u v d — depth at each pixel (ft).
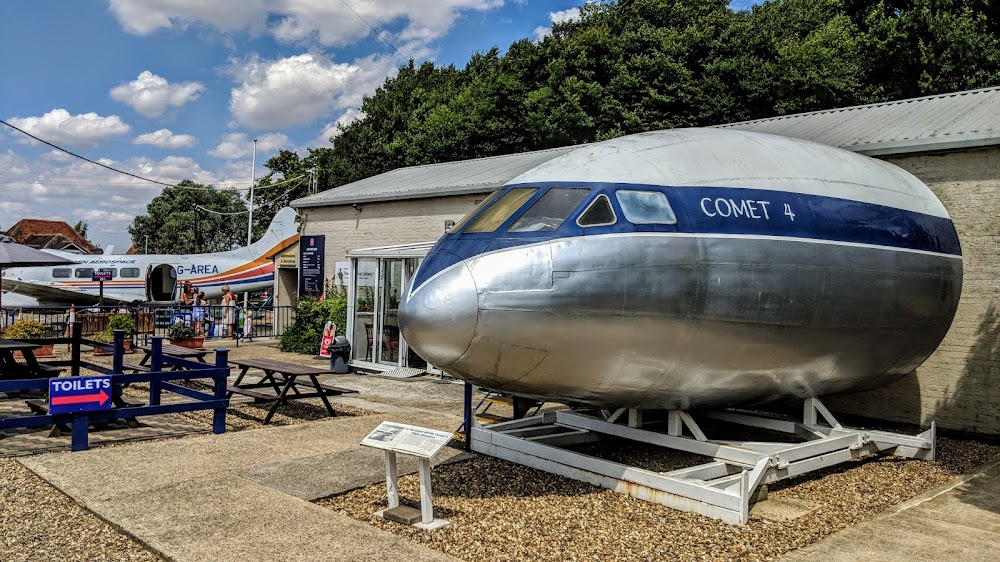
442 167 63.52
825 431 23.09
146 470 19.89
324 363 47.70
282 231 91.20
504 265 17.51
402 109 134.41
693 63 93.76
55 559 13.57
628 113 89.56
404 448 15.85
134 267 88.63
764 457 18.79
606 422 22.88
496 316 17.19
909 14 86.48
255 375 41.73
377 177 66.69
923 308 23.21
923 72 83.51
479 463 21.66
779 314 19.19
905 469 22.47
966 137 27.37
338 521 15.74
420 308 17.69
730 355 19.07
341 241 58.08
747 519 16.63
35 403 27.14
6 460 21.12
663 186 18.93
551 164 20.45
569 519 16.57
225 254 91.86
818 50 86.38
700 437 20.62
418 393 35.53
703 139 21.38
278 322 69.36
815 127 36.40
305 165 163.84
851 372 22.50
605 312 17.43
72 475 19.21
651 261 17.76
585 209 18.21
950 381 28.40
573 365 18.01
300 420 28.32
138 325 61.98
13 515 16.11
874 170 24.23
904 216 23.35
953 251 25.29
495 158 61.11
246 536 14.66
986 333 27.50
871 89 86.89
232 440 24.11
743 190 19.75
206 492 17.80
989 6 85.10
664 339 18.10
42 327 48.80
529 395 19.98
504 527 15.89
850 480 21.09
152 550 13.98
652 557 14.26
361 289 45.73
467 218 20.21
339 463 20.99
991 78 79.51
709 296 18.22
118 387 29.63
